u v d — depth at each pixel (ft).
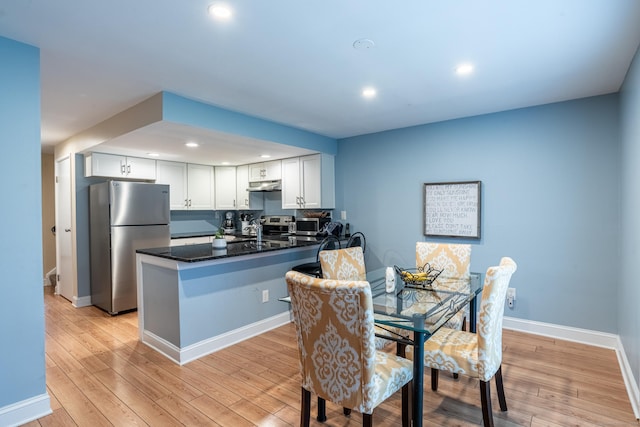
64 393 7.62
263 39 6.59
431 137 12.89
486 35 6.53
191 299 9.37
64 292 15.93
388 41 6.72
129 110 10.51
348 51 7.13
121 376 8.38
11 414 6.42
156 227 14.33
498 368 6.52
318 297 5.03
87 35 6.36
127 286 13.53
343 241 14.74
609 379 8.07
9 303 6.43
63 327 11.89
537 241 10.87
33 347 6.71
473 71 8.19
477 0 5.44
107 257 13.32
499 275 5.89
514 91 9.56
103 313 13.53
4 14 5.64
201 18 5.84
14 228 6.49
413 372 5.57
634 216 7.32
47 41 6.56
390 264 14.07
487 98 10.13
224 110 10.82
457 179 12.33
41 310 6.83
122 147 12.97
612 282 9.75
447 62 7.70
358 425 6.55
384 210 14.20
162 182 16.06
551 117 10.58
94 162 13.84
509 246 11.35
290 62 7.60
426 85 9.05
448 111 11.42
